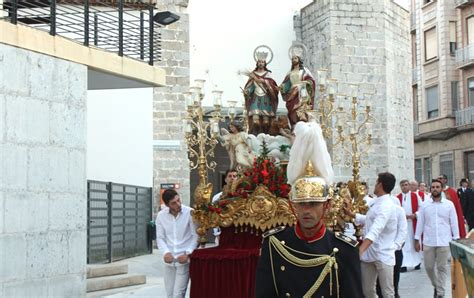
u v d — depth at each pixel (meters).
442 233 13.30
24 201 10.35
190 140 11.07
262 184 9.89
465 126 44.12
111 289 14.77
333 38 30.47
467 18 44.91
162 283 15.82
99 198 18.52
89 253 17.64
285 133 10.87
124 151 22.88
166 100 26.42
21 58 10.45
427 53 48.34
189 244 10.52
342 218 10.29
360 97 30.67
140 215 22.53
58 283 11.04
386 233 10.09
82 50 11.92
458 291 8.84
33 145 10.62
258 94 11.18
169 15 14.60
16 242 10.14
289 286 4.89
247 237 10.05
